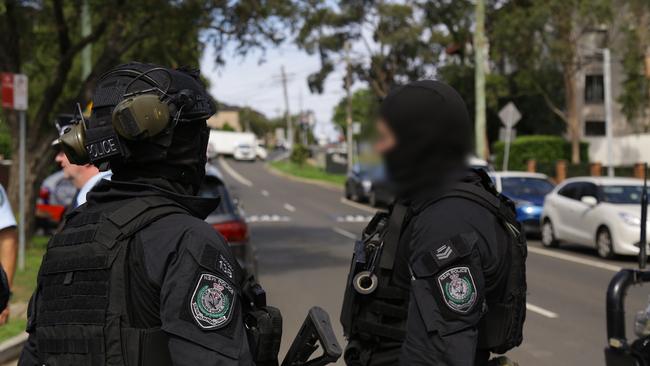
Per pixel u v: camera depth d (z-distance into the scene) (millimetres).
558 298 9172
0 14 11875
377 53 43094
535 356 6398
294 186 39875
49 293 1837
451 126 1849
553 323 7730
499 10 34875
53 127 12203
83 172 4246
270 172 54844
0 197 4156
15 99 9531
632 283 3982
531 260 12852
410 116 1827
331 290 9727
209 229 1808
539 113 37844
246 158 70938
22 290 8406
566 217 14242
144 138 1871
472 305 2197
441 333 2178
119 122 1853
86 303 1750
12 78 9461
